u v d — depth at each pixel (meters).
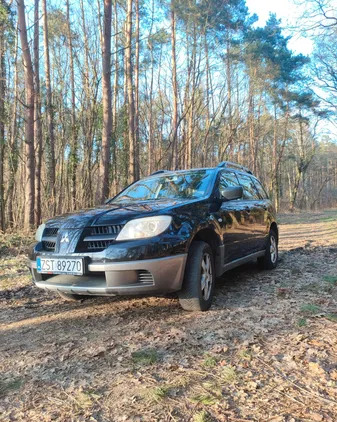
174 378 2.53
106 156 11.22
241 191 4.25
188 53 22.62
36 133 16.33
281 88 32.97
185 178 4.88
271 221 6.05
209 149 32.38
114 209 3.87
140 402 2.25
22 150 22.86
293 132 42.62
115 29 21.88
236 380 2.46
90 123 20.91
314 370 2.54
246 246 5.05
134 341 3.21
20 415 2.21
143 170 31.59
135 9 19.64
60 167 25.80
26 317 4.13
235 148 34.19
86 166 23.31
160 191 4.76
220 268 4.27
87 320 3.87
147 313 3.95
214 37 24.64
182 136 25.02
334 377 2.44
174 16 20.95
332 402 2.16
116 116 23.56
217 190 4.58
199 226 3.83
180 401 2.25
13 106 17.84
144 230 3.40
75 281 3.55
